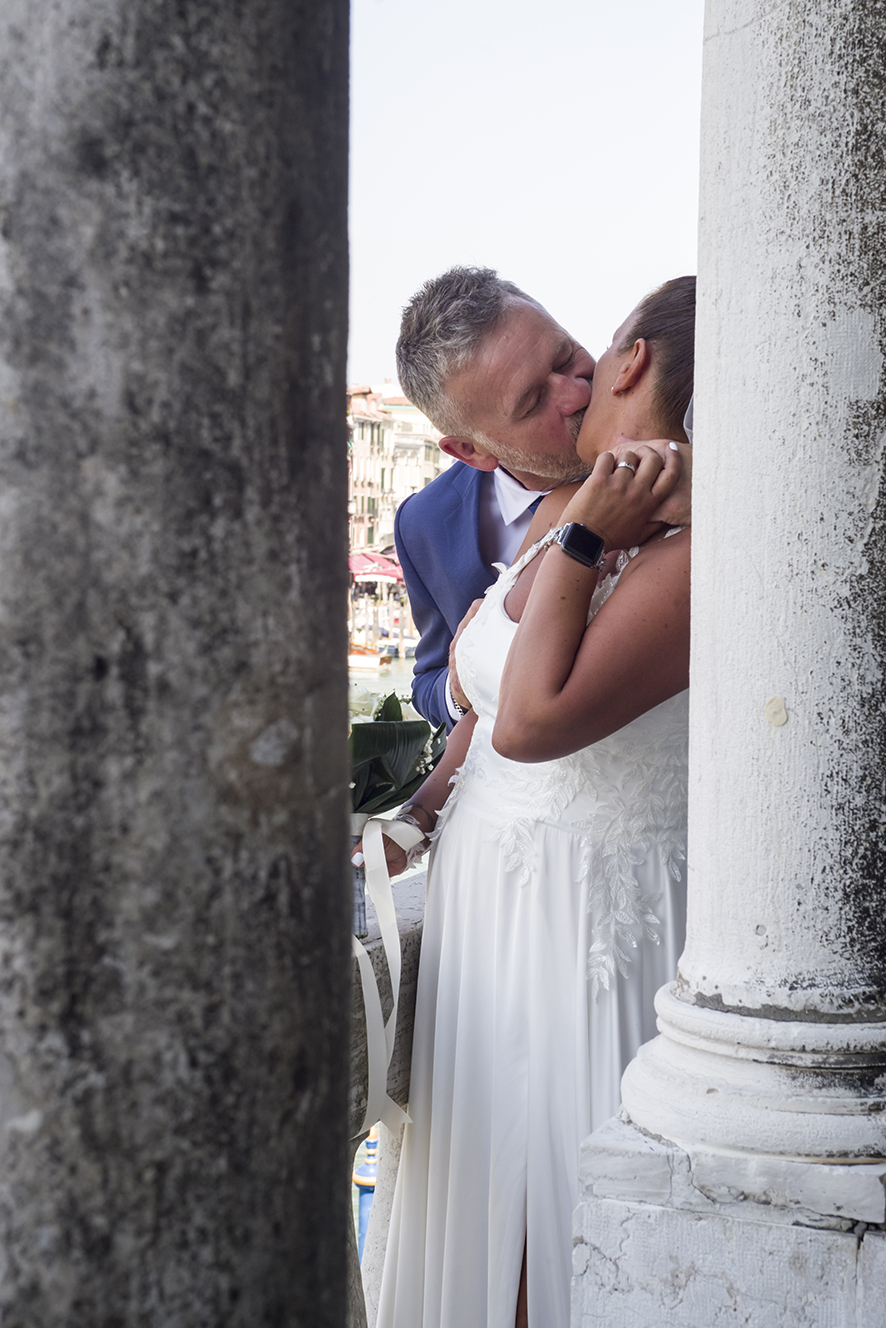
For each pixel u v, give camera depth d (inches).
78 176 26.0
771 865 61.3
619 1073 78.9
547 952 80.1
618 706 72.6
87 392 26.1
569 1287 79.1
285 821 29.6
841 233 58.5
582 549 73.4
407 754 87.4
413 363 89.4
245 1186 28.8
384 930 86.4
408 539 129.7
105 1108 26.7
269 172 28.5
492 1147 81.6
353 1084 81.6
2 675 26.1
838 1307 58.2
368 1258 105.3
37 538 26.0
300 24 29.3
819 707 59.9
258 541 28.6
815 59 58.5
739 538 61.6
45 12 25.9
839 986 60.6
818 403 59.2
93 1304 26.6
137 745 26.9
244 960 28.7
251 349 28.3
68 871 26.4
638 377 80.2
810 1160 59.3
